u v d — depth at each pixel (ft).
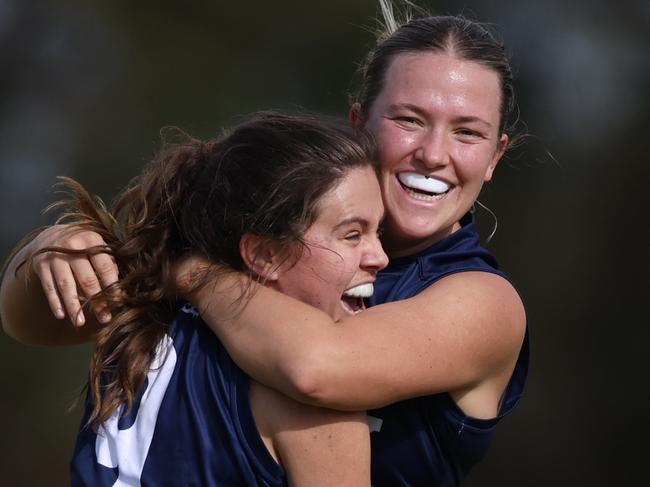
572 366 114.62
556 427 111.75
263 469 26.81
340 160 28.55
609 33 124.16
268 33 127.24
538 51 123.13
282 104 124.88
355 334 27.40
